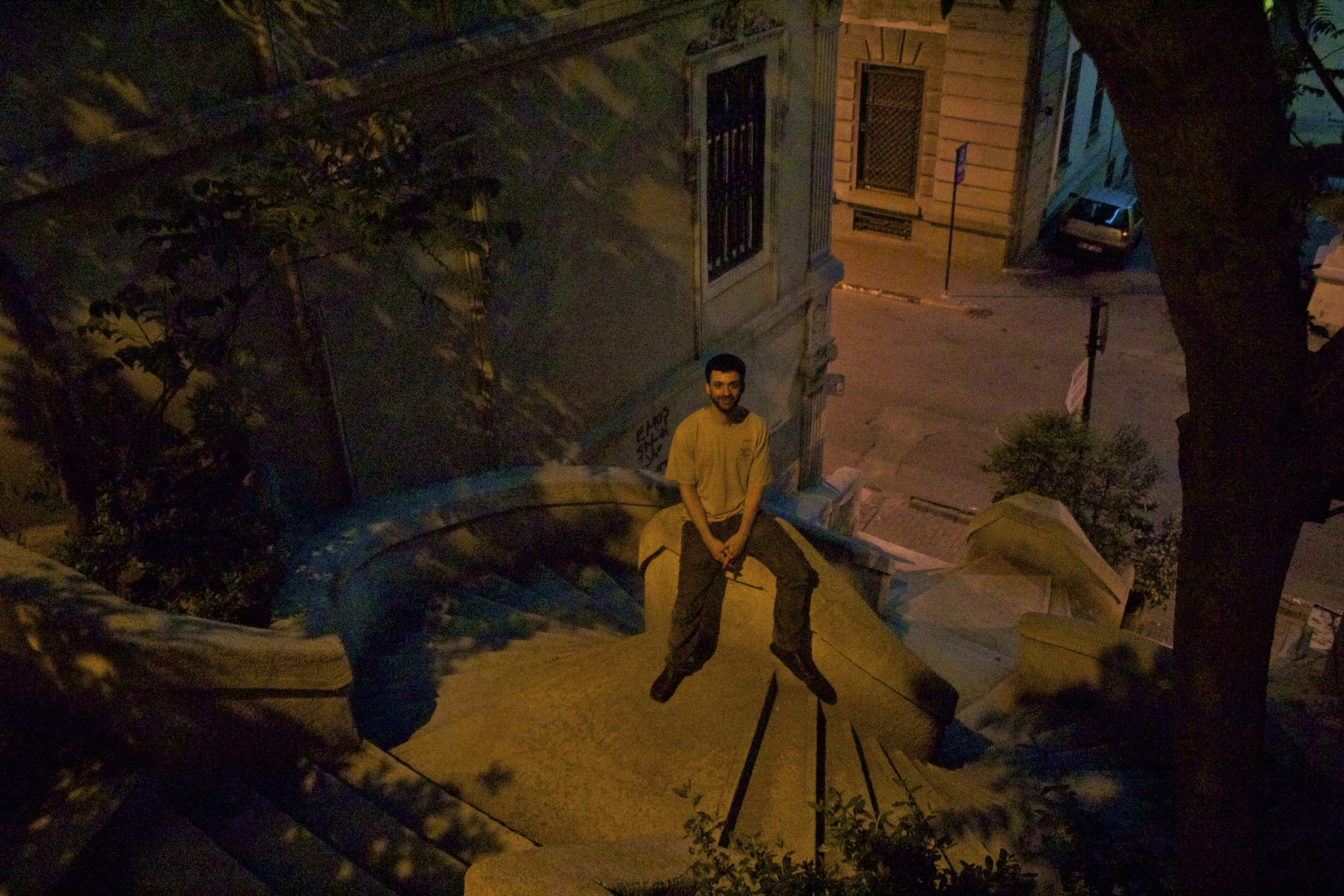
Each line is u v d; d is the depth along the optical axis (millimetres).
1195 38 2465
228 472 6707
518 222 7195
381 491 8594
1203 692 3543
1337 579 13914
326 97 7070
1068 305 22203
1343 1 19062
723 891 3801
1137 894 4082
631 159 10125
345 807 4957
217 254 6254
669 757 5383
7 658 5211
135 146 6195
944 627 9750
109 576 5844
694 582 5641
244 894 4355
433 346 8664
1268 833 5266
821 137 13078
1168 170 2730
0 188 5664
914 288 23281
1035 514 10672
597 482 9227
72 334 6340
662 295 11203
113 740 4934
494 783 5289
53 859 4273
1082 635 7473
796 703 5914
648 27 9695
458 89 8102
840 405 18781
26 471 6422
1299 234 2803
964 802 5422
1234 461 3197
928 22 22609
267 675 5031
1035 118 22078
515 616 7957
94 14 5957
